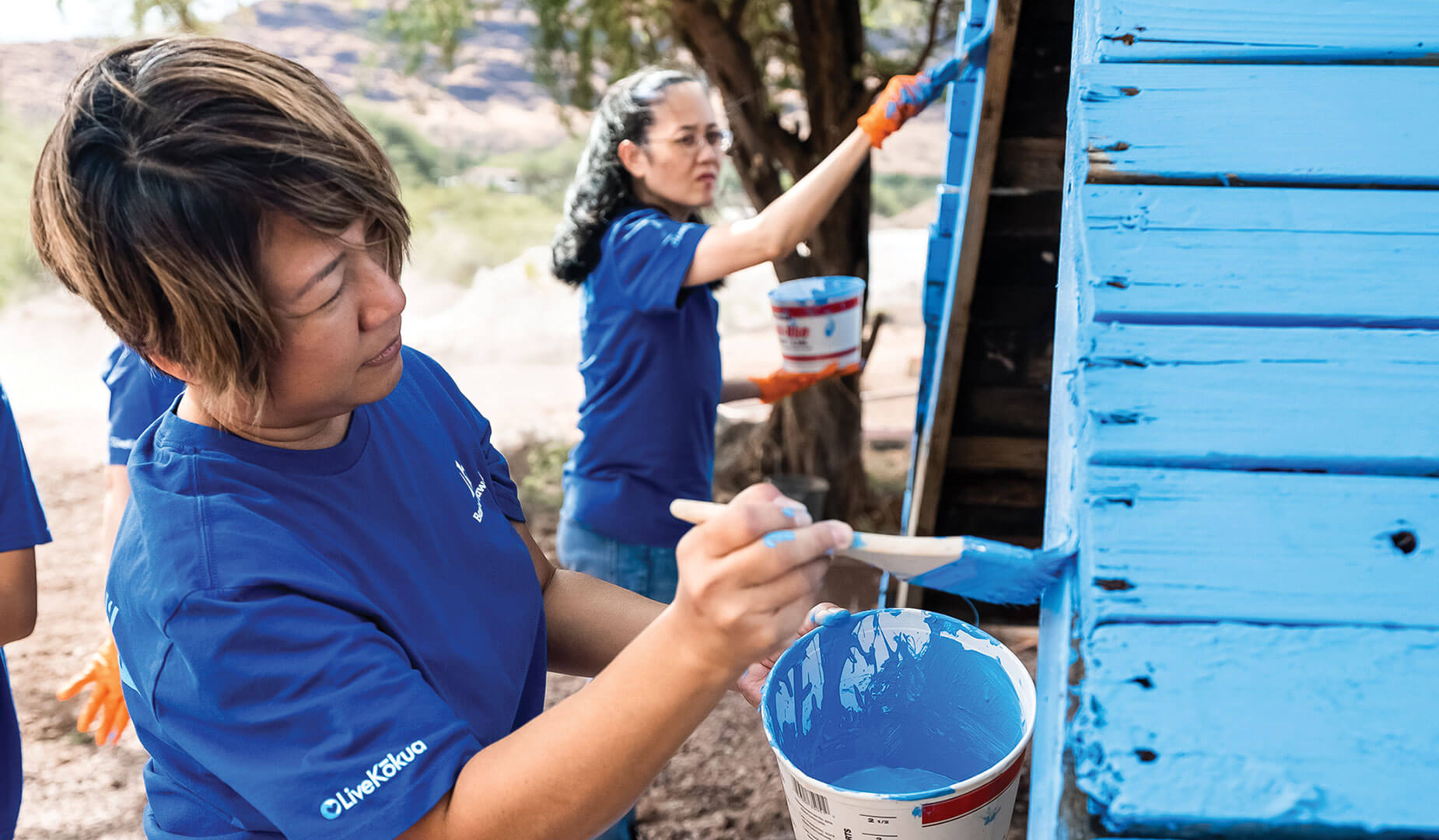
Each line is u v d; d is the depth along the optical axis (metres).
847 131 5.01
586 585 1.40
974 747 1.04
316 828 0.84
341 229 0.86
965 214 2.41
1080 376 0.86
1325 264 0.91
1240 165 0.99
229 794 0.98
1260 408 0.82
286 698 0.88
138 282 0.83
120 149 0.80
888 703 1.06
